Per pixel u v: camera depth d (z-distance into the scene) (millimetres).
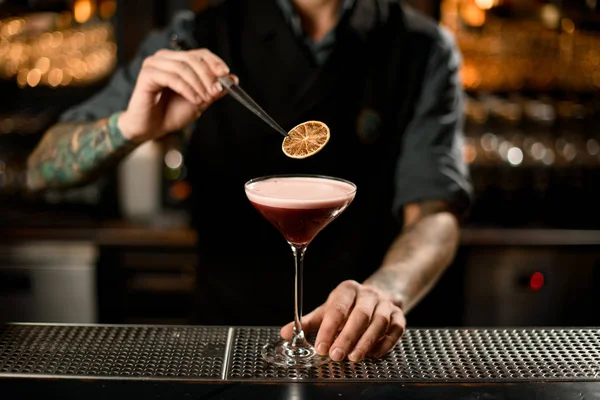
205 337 1157
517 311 2938
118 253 2871
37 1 2740
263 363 1059
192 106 1588
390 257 1538
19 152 3088
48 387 971
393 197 1903
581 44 3092
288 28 1832
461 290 2926
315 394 961
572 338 1176
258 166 1868
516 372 1041
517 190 3088
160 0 3061
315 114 1833
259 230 1905
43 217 2949
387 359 1079
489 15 3031
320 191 1124
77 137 1735
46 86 3105
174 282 2895
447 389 984
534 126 3129
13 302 2828
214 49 1874
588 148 3096
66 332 1166
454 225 1702
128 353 1087
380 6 1889
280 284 1894
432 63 1876
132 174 2947
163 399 941
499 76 3076
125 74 1891
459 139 1886
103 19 3066
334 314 1117
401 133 1880
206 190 1927
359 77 1851
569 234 2920
